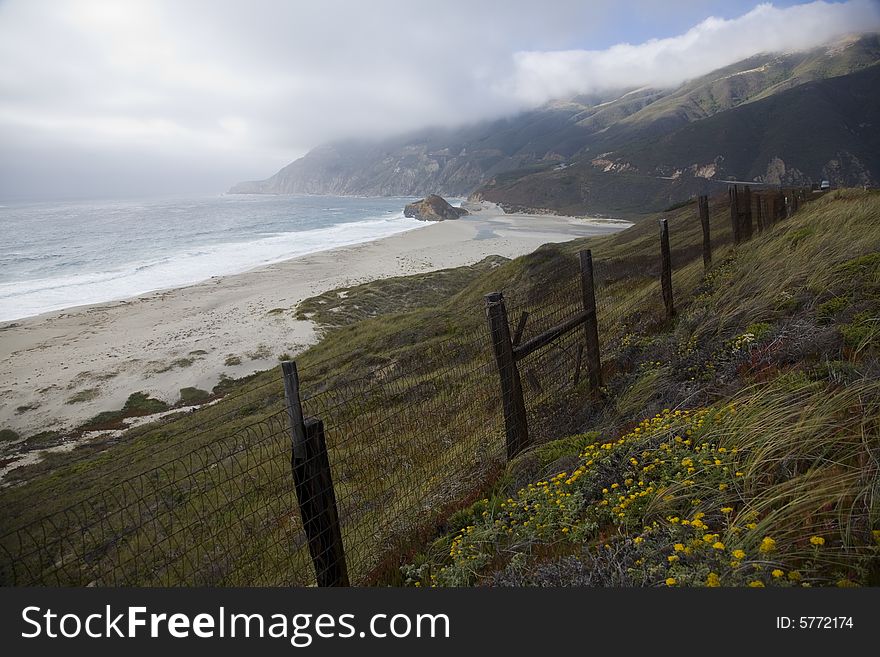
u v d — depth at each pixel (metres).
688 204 41.31
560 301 7.69
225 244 80.56
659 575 2.43
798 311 5.39
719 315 6.32
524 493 3.98
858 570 2.15
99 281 50.66
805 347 4.27
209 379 25.67
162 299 40.56
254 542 4.23
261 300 39.62
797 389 3.52
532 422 5.91
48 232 104.25
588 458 4.05
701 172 179.12
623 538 2.89
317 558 3.19
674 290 10.04
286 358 27.92
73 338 31.42
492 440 5.79
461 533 3.96
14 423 21.95
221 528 4.22
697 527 2.57
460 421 6.47
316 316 34.12
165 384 25.20
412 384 7.24
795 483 2.67
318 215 159.50
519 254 65.06
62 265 60.81
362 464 5.82
